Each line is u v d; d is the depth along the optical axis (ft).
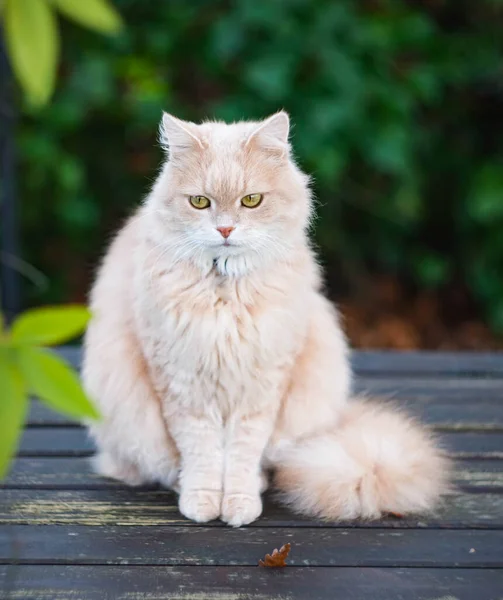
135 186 24.45
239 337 10.19
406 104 22.06
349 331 25.18
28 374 4.18
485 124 25.38
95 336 11.26
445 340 25.39
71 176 21.54
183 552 9.51
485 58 23.49
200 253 10.20
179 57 22.99
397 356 16.66
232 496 10.40
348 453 10.62
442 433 13.03
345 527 10.20
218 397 10.49
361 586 8.89
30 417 13.47
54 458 12.12
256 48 21.62
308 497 10.49
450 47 23.32
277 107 21.53
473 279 25.13
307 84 21.43
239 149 10.25
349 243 25.55
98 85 21.34
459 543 9.82
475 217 23.67
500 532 10.11
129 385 10.93
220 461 10.75
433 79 22.67
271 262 10.43
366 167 23.95
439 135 25.03
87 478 11.50
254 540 9.84
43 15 4.02
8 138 17.83
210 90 23.85
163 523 10.25
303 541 9.82
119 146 24.13
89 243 24.48
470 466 11.87
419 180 24.40
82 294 24.64
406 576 9.10
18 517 10.30
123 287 11.19
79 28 21.83
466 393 14.74
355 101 21.17
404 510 10.43
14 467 11.75
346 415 11.76
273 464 11.56
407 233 25.98
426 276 24.90
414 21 22.67
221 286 10.30
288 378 10.87
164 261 10.31
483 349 25.02
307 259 11.01
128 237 11.76
